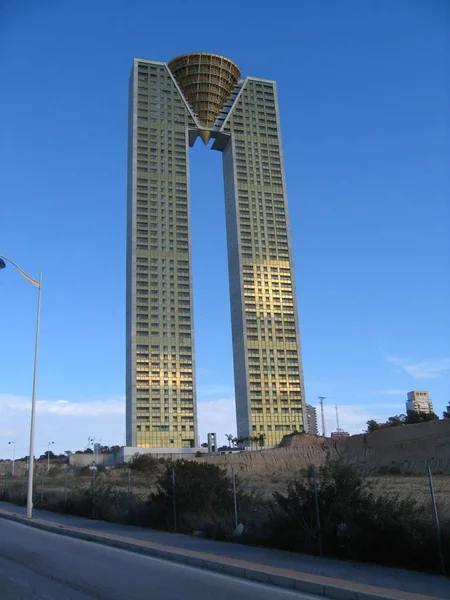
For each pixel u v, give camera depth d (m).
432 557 12.21
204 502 20.39
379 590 10.16
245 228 193.50
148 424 163.12
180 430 165.12
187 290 180.00
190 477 21.48
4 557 15.34
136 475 91.25
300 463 109.00
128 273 180.88
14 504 37.78
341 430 178.12
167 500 21.61
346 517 14.01
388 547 13.00
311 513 14.98
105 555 15.77
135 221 183.25
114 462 161.12
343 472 14.88
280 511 16.55
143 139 193.50
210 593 10.66
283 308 187.62
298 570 12.23
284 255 194.38
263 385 177.25
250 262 189.75
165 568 13.55
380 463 86.62
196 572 12.98
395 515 13.47
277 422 174.75
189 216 188.88
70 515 28.67
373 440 96.94
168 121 198.38
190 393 169.50
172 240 184.25
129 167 193.12
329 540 14.18
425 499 28.95
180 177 192.88
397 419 146.50
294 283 191.75
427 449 79.06
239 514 19.36
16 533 21.84
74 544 18.31
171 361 171.00
